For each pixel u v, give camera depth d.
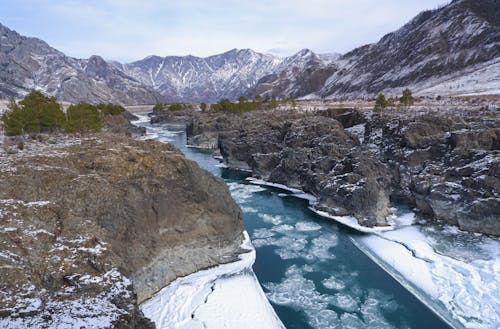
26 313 18.94
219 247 39.94
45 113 72.50
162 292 33.66
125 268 27.92
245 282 36.22
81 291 22.22
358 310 33.12
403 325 31.02
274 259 42.41
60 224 27.23
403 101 109.12
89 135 55.12
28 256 23.11
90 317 19.52
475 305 32.41
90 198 30.80
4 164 32.69
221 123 121.44
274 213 57.41
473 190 46.53
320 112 110.31
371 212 51.62
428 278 37.06
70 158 36.12
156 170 37.97
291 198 64.88
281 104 174.88
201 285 35.16
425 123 62.78
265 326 30.02
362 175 56.44
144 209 34.75
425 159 58.41
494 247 41.38
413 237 46.06
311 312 32.91
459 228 47.06
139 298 31.88
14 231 24.20
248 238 45.91
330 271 39.72
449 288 35.09
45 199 29.02
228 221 41.06
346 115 104.06
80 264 24.33
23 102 74.62
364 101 179.25
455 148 53.97
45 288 21.75
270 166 78.25
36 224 25.94
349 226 51.41
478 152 51.09
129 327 20.03
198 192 39.75
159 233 35.62
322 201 57.84
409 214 53.78
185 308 31.52
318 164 65.56
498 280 34.84
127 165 36.66
